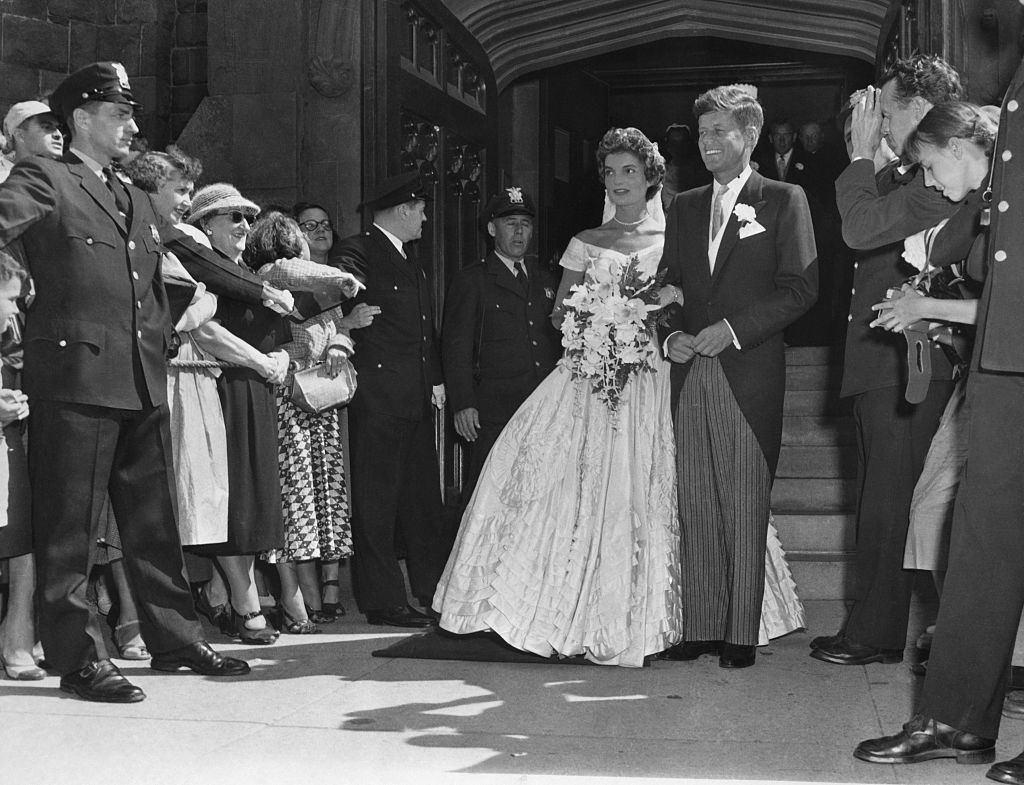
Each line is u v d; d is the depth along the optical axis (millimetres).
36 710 3445
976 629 2805
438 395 5691
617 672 4023
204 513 4395
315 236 5824
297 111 6320
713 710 3459
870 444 4133
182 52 8133
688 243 4363
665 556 4219
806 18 7574
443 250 6777
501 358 5539
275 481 4652
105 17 7992
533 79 9047
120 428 3814
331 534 5156
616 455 4258
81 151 3777
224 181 6406
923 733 2893
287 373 4887
